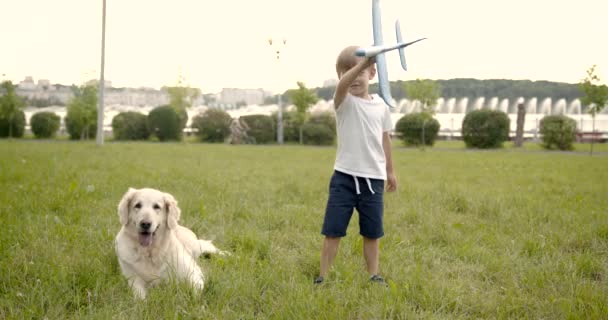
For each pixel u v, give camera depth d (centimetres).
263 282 417
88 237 544
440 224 652
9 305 358
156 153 1917
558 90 5781
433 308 379
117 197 810
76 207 695
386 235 597
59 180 951
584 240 579
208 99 4969
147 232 423
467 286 435
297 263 496
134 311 356
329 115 3322
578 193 955
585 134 3525
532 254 537
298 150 2402
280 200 816
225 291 389
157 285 428
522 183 1135
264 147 2705
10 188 827
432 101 2861
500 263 491
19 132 3375
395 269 468
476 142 2864
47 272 419
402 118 3052
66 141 3002
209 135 3412
